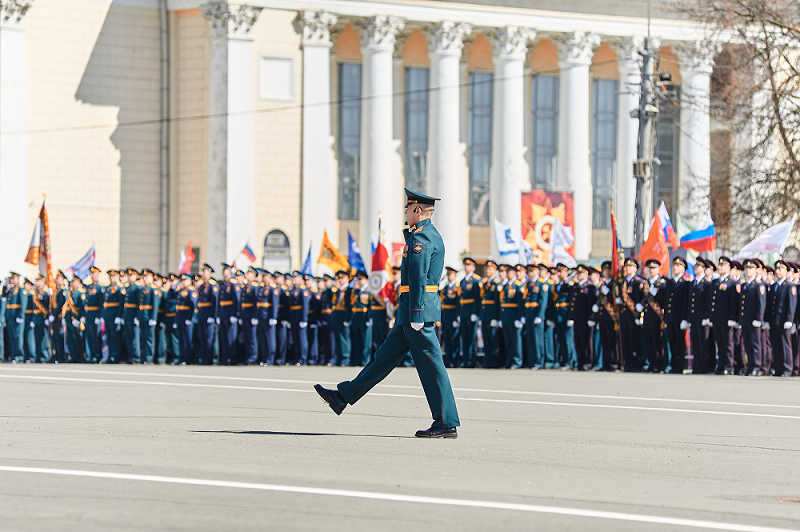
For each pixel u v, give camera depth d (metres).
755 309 32.50
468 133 68.88
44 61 64.69
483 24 65.88
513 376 31.12
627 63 68.19
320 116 64.25
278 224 63.59
